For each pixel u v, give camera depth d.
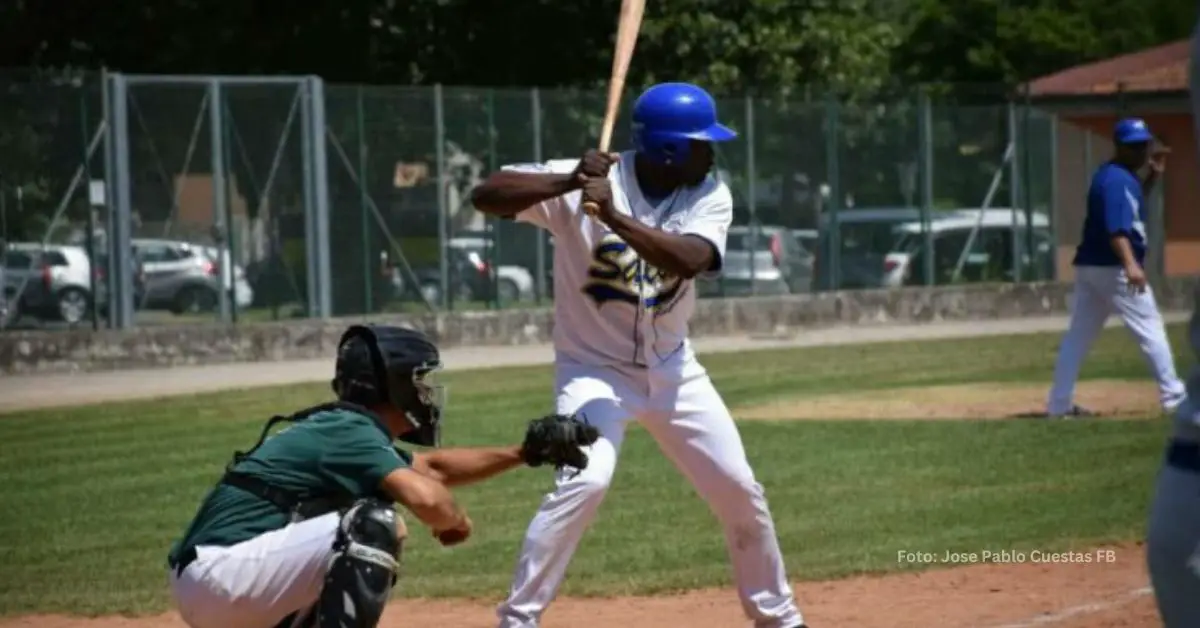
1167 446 10.20
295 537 12.70
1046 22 108.50
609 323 15.14
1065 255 69.81
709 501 15.85
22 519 25.84
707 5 76.12
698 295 60.69
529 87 76.25
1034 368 46.22
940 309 64.94
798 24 79.56
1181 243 76.00
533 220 15.23
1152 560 10.02
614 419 15.10
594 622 18.23
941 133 65.38
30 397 43.41
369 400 13.26
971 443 31.19
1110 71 81.06
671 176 15.20
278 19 72.75
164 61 71.06
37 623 19.06
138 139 51.09
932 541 22.41
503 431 33.91
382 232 54.91
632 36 15.89
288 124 53.03
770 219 61.94
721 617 18.42
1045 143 67.88
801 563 21.16
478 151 56.12
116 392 44.28
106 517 25.98
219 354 51.94
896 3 124.06
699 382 15.52
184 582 12.81
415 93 55.00
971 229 66.25
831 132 62.97
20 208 49.78
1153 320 31.84
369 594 12.48
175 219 51.69
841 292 63.06
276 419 13.30
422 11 73.88
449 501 12.88
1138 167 31.88
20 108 49.59
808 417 35.88
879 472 28.27
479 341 56.12
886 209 64.50
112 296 51.03
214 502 12.95
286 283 53.41
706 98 15.25
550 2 74.31
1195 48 9.47
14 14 70.38
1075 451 29.84
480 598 19.83
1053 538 22.44
